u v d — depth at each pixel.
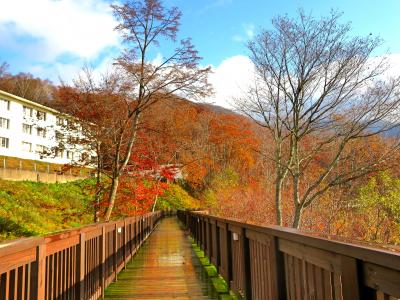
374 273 1.60
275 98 12.20
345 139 10.33
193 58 12.52
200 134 35.38
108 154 12.66
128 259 9.14
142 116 13.20
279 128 12.32
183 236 17.58
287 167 11.51
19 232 11.62
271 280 3.35
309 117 11.17
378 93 9.98
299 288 2.75
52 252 3.21
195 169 29.36
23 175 23.84
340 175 10.49
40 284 2.77
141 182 14.63
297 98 11.52
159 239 16.06
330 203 13.19
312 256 2.39
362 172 10.35
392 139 9.98
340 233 12.91
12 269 2.31
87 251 4.75
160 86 12.39
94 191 14.02
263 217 17.33
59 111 12.25
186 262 9.09
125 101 12.41
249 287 4.50
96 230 5.27
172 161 17.42
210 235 8.79
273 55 11.99
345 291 1.85
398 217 12.84
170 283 6.54
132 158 13.97
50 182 25.20
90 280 4.91
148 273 7.59
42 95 61.19
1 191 16.53
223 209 22.73
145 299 5.40
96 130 12.11
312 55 11.16
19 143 38.72
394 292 1.45
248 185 24.73
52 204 18.23
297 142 11.62
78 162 12.73
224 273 6.38
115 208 14.09
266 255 3.66
